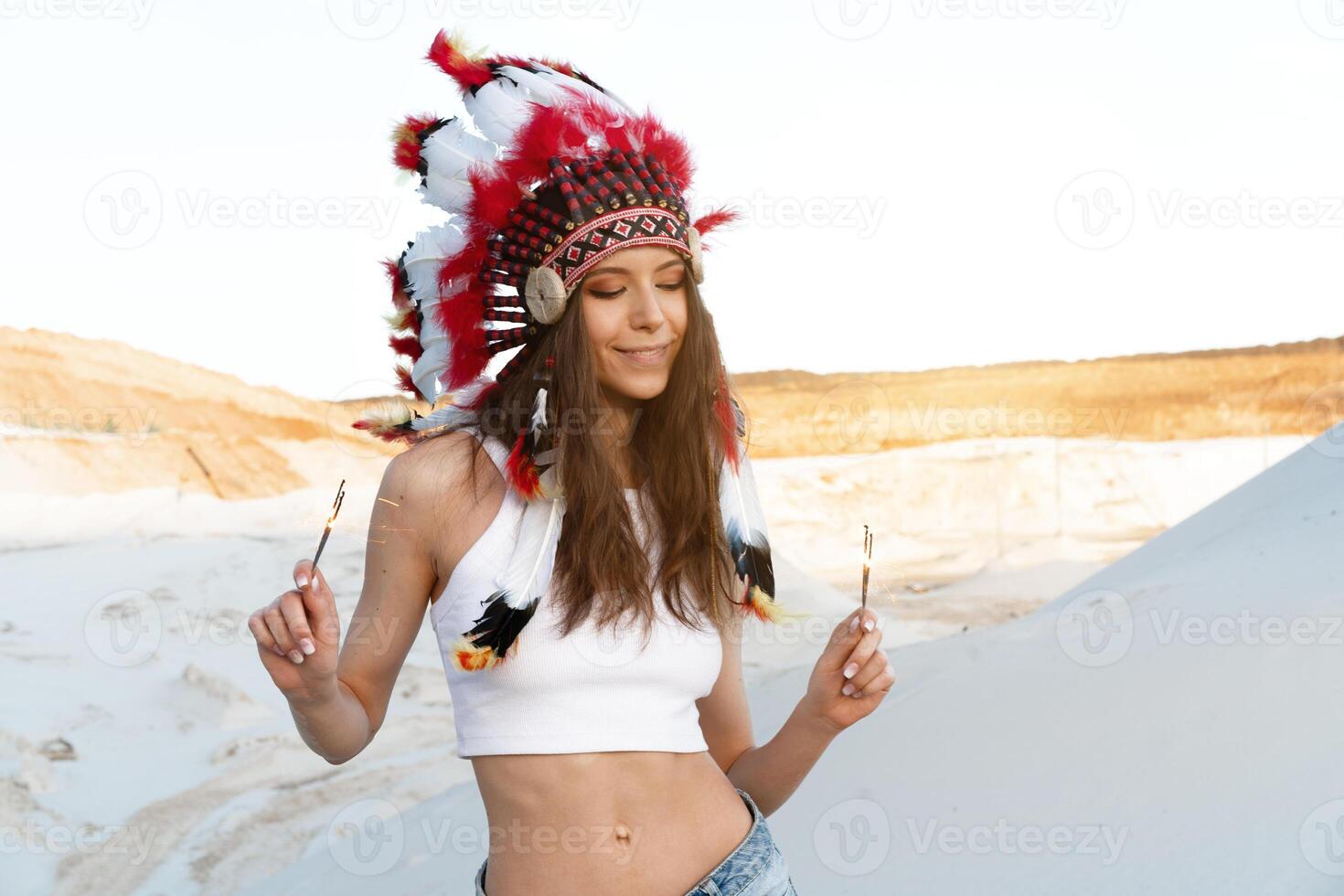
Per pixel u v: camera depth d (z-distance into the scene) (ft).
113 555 48.32
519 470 6.91
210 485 75.10
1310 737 11.48
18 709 30.66
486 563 6.89
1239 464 86.69
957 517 76.95
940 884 11.34
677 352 7.69
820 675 7.67
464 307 7.70
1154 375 103.35
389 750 28.86
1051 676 14.53
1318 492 17.80
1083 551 70.13
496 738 6.86
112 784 26.27
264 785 26.27
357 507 49.01
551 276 7.29
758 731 17.53
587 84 8.63
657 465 7.55
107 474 74.43
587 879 6.75
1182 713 12.56
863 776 13.80
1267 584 15.01
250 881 21.09
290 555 47.93
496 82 8.28
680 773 7.13
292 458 78.02
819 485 78.64
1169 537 21.40
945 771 13.38
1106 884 10.62
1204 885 10.14
